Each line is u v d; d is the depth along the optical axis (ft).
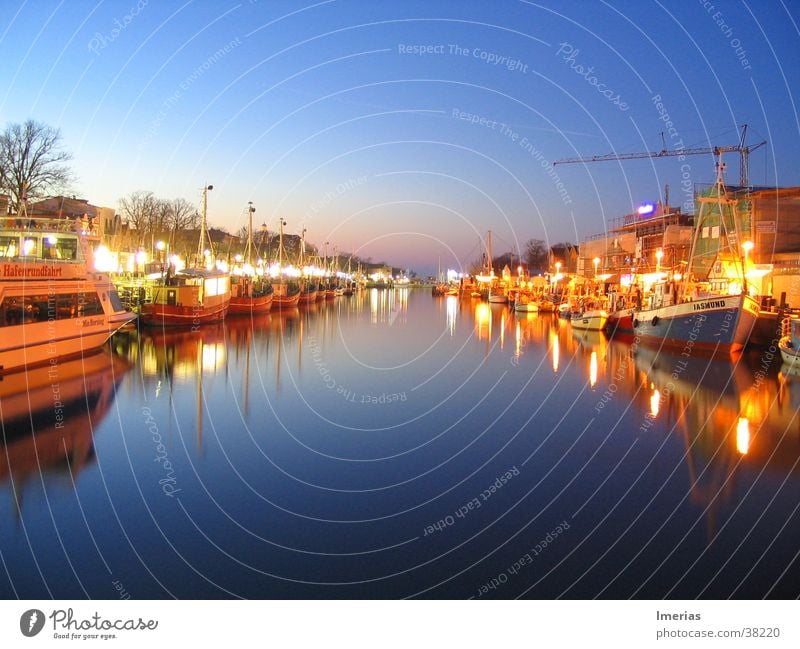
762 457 57.98
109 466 53.72
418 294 549.54
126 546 38.55
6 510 43.91
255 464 55.62
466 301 401.70
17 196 164.45
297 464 56.13
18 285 90.02
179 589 33.53
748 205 164.25
